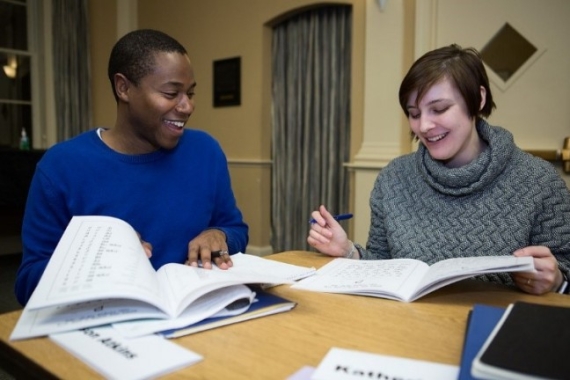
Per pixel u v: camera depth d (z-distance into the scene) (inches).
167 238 45.3
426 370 20.4
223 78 172.2
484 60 109.5
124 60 40.4
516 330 19.9
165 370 20.6
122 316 25.5
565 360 16.9
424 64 43.0
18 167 132.8
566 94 100.3
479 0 108.9
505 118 108.4
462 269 31.3
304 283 35.7
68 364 21.2
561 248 41.5
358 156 132.0
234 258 41.3
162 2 189.9
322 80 150.1
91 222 32.7
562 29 99.6
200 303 27.4
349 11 142.4
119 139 44.4
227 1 168.1
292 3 148.9
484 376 16.8
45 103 177.8
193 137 49.9
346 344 24.1
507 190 43.3
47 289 24.3
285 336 25.2
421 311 29.6
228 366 21.4
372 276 35.9
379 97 127.6
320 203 154.3
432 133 43.6
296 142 158.6
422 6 115.6
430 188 47.8
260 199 166.6
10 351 23.1
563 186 43.4
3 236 161.6
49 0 172.7
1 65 171.3
